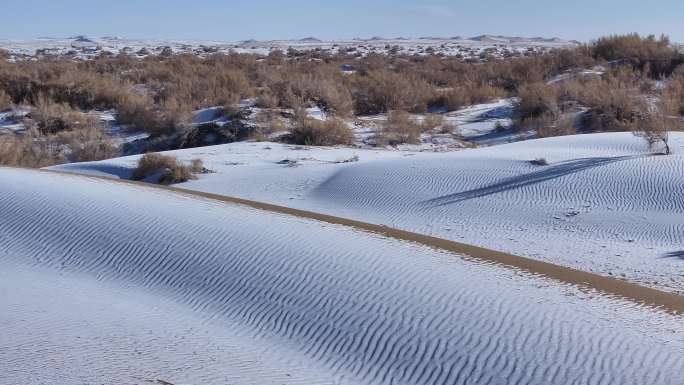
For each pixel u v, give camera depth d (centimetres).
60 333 1148
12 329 1159
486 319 1125
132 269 1460
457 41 19900
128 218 1684
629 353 1008
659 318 1146
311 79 4709
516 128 3925
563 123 3744
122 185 2092
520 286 1273
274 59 7744
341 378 1030
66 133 3953
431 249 1510
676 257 1738
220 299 1305
